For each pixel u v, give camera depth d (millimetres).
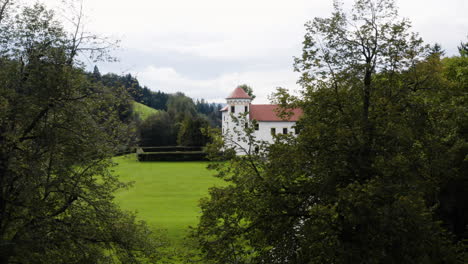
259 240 12680
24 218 11672
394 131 11055
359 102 12656
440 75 12766
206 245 12391
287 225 12273
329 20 12820
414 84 12906
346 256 10125
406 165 11227
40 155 11961
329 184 11516
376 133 11648
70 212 13070
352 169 11625
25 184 11586
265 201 12203
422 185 11281
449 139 13211
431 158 11906
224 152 13250
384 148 11742
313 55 12852
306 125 12648
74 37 12836
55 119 12398
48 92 11875
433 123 12422
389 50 12250
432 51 13078
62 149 12492
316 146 12398
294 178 12609
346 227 11141
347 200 10094
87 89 12906
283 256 11734
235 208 12875
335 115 12625
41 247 11219
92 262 12602
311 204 12117
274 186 12242
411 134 11227
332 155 12117
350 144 11742
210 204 12797
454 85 12586
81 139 12688
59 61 12297
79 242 12984
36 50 12219
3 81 11562
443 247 11156
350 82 12508
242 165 13180
